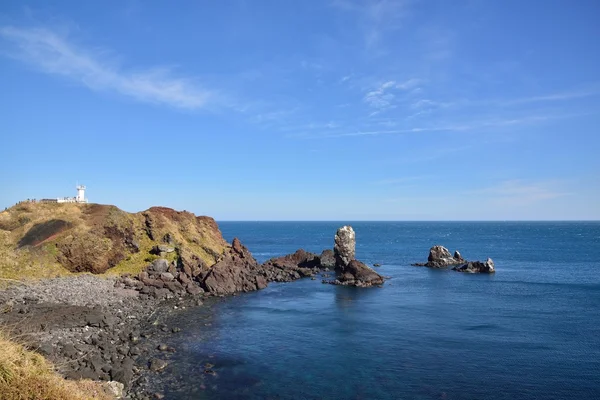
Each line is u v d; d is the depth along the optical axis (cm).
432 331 3872
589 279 7238
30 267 5319
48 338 2953
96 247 5912
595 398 2467
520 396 2486
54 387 1406
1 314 3406
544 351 3291
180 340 3484
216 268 6094
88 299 4481
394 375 2784
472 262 8494
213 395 2422
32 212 6538
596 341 3562
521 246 15288
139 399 2294
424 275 7931
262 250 13762
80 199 7612
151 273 5903
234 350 3259
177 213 7925
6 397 1237
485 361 3059
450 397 2462
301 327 4000
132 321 4000
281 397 2425
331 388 2566
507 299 5481
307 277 7806
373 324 4131
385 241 18888
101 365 2591
